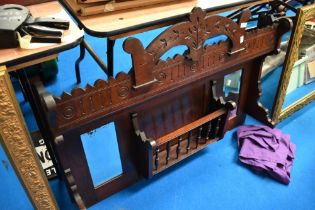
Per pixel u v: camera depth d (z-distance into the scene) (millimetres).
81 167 985
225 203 1169
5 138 682
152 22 778
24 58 606
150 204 1161
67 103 739
